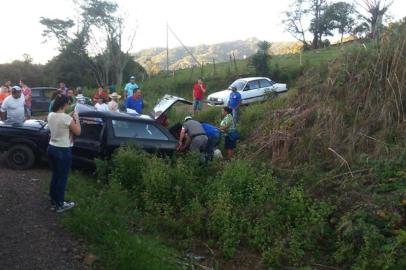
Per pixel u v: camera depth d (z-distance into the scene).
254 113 14.14
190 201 7.93
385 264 6.12
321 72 12.43
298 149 9.97
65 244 5.95
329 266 6.65
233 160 9.48
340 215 7.34
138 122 9.88
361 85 10.49
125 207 7.46
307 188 8.44
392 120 9.54
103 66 53.72
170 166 9.11
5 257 5.44
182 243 7.03
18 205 6.94
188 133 10.49
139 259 5.68
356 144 9.32
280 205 7.70
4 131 9.16
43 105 24.38
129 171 8.56
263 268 6.62
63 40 55.69
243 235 7.25
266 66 30.25
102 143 9.38
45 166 9.62
